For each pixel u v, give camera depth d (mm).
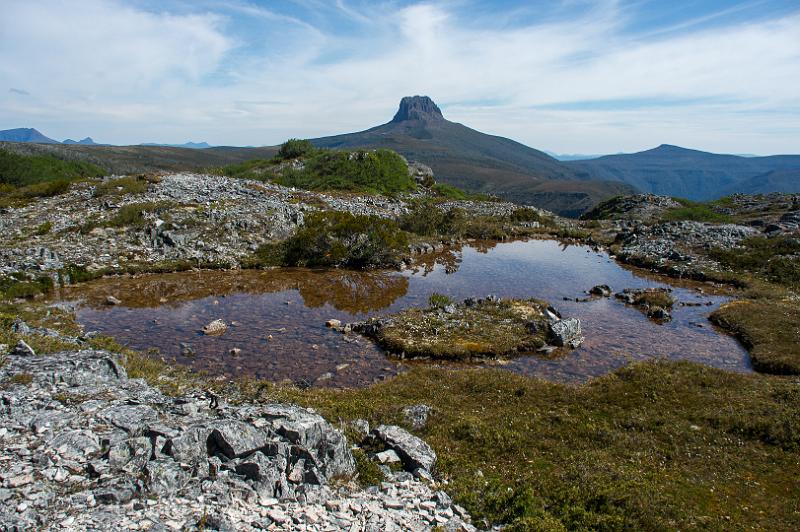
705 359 21828
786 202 70250
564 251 50031
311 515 8930
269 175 74375
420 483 10906
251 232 41969
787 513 10805
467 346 21859
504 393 17312
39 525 7531
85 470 9086
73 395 12008
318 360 20609
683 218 65812
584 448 13570
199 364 19578
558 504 10727
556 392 17406
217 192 49500
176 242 38000
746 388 17500
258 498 9156
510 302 27875
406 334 23078
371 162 78625
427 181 87250
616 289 34531
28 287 27797
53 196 45656
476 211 68812
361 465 11148
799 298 30781
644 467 12617
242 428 10578
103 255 34812
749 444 13797
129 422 10648
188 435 10008
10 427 10062
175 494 8844
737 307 28125
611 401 16750
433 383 18078
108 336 22125
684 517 10438
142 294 29688
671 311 29125
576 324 23734
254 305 28453
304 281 34500
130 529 7699
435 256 45625
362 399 16266
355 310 28109
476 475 11680
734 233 49406
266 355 20891
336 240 40219
